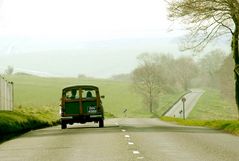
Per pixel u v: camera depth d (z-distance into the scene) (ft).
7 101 215.51
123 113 628.69
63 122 172.55
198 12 167.53
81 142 104.68
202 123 192.75
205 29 176.14
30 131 157.07
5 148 96.58
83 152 84.12
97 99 172.45
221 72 579.89
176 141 103.71
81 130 152.46
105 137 116.98
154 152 81.66
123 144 97.30
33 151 88.33
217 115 555.69
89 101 172.14
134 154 78.84
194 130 144.97
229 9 168.66
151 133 129.70
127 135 122.42
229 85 568.82
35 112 253.24
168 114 586.45
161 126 180.65
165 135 122.11
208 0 166.40
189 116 554.46
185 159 71.51
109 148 89.76
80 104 172.04
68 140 111.34
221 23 173.68
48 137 123.54
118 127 169.89
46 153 84.12
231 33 178.40
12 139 119.96
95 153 81.97
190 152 81.20
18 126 163.12
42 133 142.92
